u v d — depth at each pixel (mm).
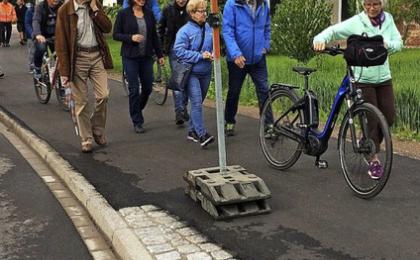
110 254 4680
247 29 7168
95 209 5355
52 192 6195
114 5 25359
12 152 7895
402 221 4828
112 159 7082
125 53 8094
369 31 5598
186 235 4684
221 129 5289
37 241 4891
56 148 7641
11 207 5703
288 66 13023
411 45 17562
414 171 6086
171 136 8203
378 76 5715
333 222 4852
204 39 7227
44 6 10164
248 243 4508
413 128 7738
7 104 11062
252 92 10727
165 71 10555
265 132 6531
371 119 5199
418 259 4156
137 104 8336
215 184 5043
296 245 4441
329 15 12898
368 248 4348
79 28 7035
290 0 12906
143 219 5055
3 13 23125
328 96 8836
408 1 15219
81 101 7281
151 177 6316
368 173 5293
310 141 5895
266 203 5117
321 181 5910
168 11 8500
